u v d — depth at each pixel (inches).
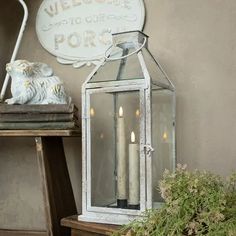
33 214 48.3
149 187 34.8
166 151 38.7
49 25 48.8
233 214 29.6
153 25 44.7
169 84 40.4
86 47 47.3
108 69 37.7
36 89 41.3
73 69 47.8
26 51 49.8
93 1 47.2
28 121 40.4
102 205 37.4
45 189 40.0
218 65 42.1
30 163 49.0
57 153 44.1
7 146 50.0
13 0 50.9
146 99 35.1
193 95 42.7
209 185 31.0
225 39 42.0
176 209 29.8
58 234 40.7
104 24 46.7
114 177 37.4
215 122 41.8
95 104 38.5
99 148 38.3
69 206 44.0
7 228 49.1
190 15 43.4
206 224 28.8
